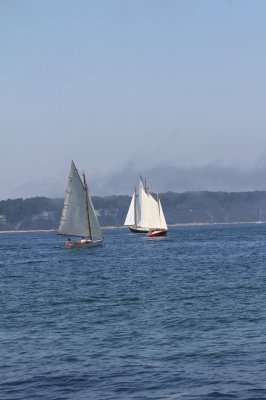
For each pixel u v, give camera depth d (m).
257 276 112.19
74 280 112.81
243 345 52.16
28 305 79.69
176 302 78.75
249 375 43.25
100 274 123.81
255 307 72.06
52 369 46.31
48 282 110.38
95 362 48.19
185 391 40.34
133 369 45.88
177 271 127.50
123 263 153.50
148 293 89.06
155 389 40.97
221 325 61.47
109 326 62.75
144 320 65.56
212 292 88.56
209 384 41.56
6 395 40.31
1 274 129.88
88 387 41.72
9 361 48.88
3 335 59.16
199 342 54.12
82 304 79.25
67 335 58.59
